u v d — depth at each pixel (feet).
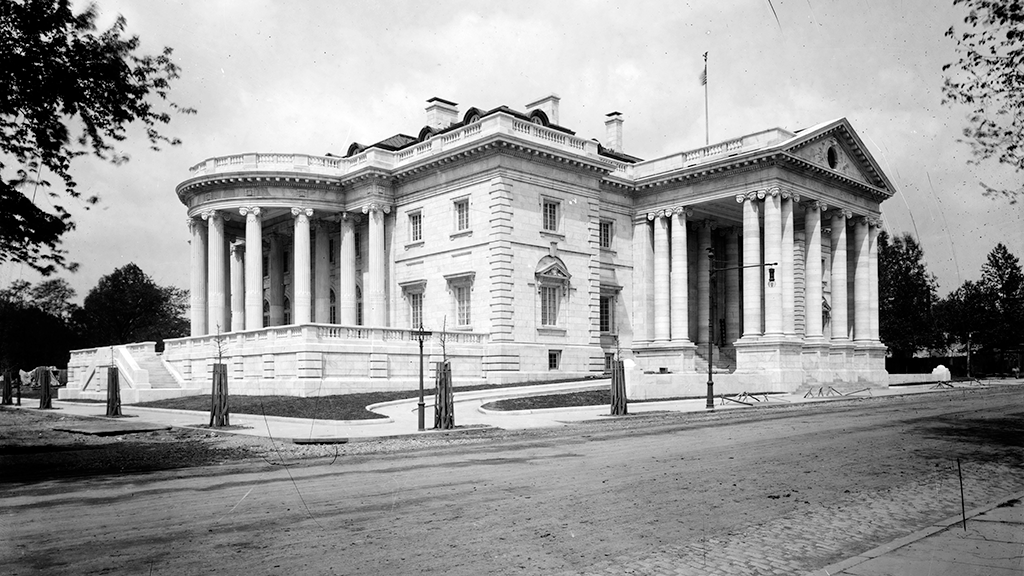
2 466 65.00
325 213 198.39
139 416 131.64
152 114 64.39
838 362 197.98
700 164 188.96
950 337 329.52
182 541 36.09
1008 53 62.13
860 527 38.14
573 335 177.58
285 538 36.50
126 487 52.90
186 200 205.46
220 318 195.42
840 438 78.54
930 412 114.62
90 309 358.23
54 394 215.51
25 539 36.83
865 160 205.05
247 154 195.72
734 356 212.64
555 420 108.27
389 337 155.74
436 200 180.04
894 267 314.96
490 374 162.91
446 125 208.54
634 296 202.39
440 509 43.21
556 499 46.01
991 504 42.80
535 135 173.99
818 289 190.70
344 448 77.51
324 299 204.13
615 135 239.50
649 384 147.02
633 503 44.57
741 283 221.87
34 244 65.41
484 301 166.61
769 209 179.63
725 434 85.05
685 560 32.17
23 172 63.05
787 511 42.09
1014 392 180.96
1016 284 314.55
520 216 168.55
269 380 151.53
